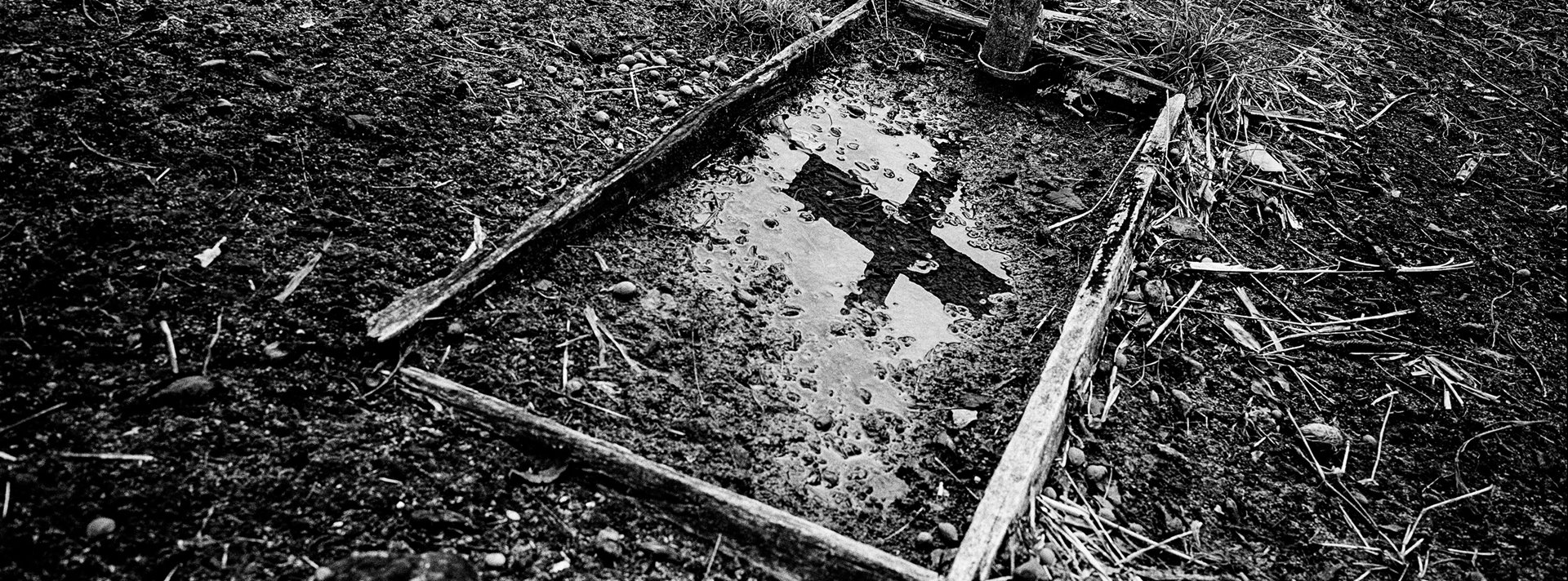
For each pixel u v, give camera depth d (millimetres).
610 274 2564
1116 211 3010
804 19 3643
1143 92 3646
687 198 2924
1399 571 2207
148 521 1711
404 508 1862
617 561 1881
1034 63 3766
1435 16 4879
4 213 2178
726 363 2424
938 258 2936
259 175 2475
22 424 1803
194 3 2980
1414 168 3635
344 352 2109
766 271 2754
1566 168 3797
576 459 2014
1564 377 2807
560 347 2311
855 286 2789
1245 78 3799
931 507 2205
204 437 1865
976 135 3490
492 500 1924
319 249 2334
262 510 1781
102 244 2180
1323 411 2580
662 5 3664
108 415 1858
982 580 1933
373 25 3137
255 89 2730
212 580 1660
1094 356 2541
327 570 1696
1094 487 2273
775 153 3223
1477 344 2873
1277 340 2766
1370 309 2932
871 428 2371
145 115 2533
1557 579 2242
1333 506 2338
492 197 2633
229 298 2150
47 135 2393
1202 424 2484
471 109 2916
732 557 1933
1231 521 2264
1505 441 2566
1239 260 3041
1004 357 2623
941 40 3953
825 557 1928
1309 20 4551
